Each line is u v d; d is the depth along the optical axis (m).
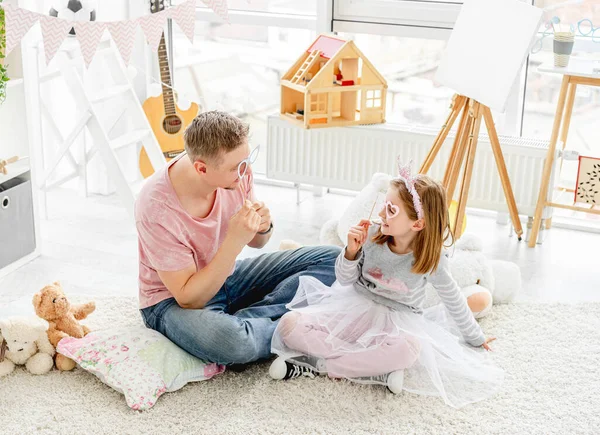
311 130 3.52
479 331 2.41
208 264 2.20
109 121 3.76
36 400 2.16
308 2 3.62
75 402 2.15
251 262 2.52
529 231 3.33
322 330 2.27
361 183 3.54
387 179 2.98
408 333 2.22
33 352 2.31
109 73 3.67
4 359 2.28
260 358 2.31
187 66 3.93
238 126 2.09
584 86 3.35
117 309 2.64
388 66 3.61
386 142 3.43
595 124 3.38
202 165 2.09
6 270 2.91
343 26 3.58
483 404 2.17
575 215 3.52
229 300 2.48
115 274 2.94
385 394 2.21
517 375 2.31
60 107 3.75
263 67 3.79
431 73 3.54
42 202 3.51
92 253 3.12
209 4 2.49
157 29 2.49
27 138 2.95
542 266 3.09
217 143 2.05
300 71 3.44
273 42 3.73
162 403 2.15
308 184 3.63
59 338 2.31
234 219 2.13
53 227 3.37
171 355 2.23
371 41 3.60
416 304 2.30
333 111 3.50
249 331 2.22
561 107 3.08
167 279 2.21
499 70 2.82
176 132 3.76
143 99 3.88
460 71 2.98
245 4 3.74
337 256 2.50
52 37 2.36
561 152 3.19
